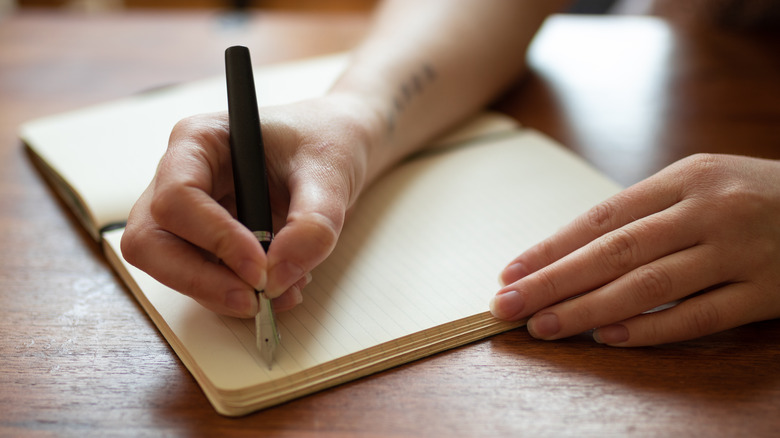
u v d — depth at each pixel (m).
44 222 0.62
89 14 1.04
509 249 0.54
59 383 0.44
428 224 0.58
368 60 0.69
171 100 0.77
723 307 0.46
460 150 0.70
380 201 0.61
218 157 0.47
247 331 0.46
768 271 0.47
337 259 0.53
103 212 0.58
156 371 0.45
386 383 0.43
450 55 0.73
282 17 1.04
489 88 0.77
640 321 0.46
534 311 0.48
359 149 0.54
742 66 0.86
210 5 1.53
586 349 0.46
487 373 0.44
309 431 0.40
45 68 0.89
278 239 0.42
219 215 0.41
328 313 0.47
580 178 0.64
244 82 0.47
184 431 0.40
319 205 0.44
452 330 0.47
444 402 0.42
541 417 0.41
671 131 0.73
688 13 1.04
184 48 0.94
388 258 0.53
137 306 0.51
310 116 0.53
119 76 0.87
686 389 0.43
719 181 0.49
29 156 0.73
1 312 0.50
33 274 0.55
